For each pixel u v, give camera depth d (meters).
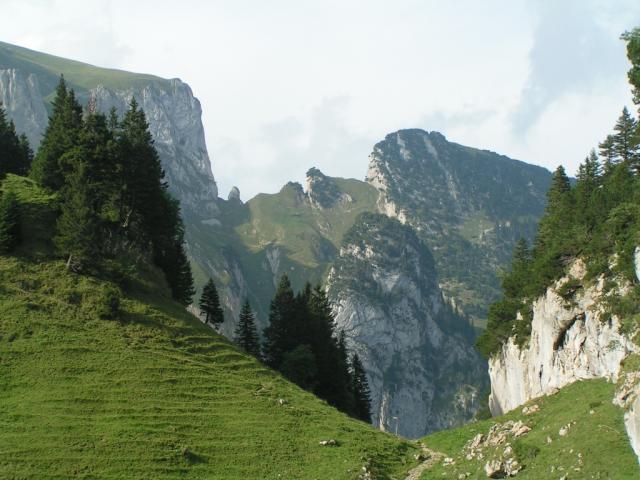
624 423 54.91
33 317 86.25
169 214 125.31
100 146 110.56
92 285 96.00
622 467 49.88
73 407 73.56
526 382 119.50
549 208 136.25
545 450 58.53
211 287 128.88
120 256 108.06
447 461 71.75
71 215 98.38
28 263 95.06
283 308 128.75
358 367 148.38
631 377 59.41
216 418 78.50
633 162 112.81
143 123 127.81
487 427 85.38
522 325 123.81
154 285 107.44
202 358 91.75
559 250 104.38
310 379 116.25
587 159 130.38
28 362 78.94
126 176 113.25
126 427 72.12
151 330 92.81
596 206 102.69
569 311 96.62
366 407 145.00
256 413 82.00
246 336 125.75
